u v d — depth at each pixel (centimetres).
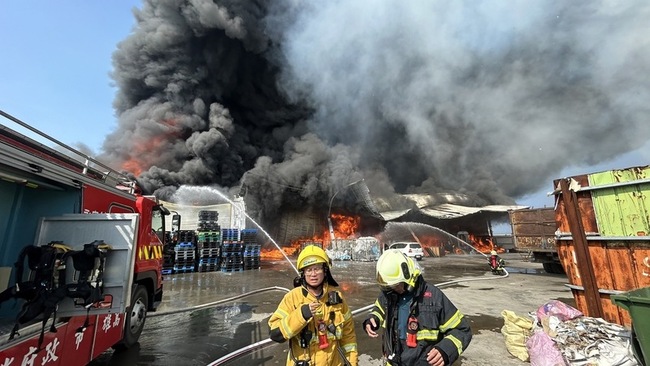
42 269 220
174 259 1335
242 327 534
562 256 475
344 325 207
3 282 244
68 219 268
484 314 593
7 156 208
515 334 394
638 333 211
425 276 1196
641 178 387
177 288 942
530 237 1318
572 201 448
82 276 231
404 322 194
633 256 388
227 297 789
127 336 412
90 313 246
